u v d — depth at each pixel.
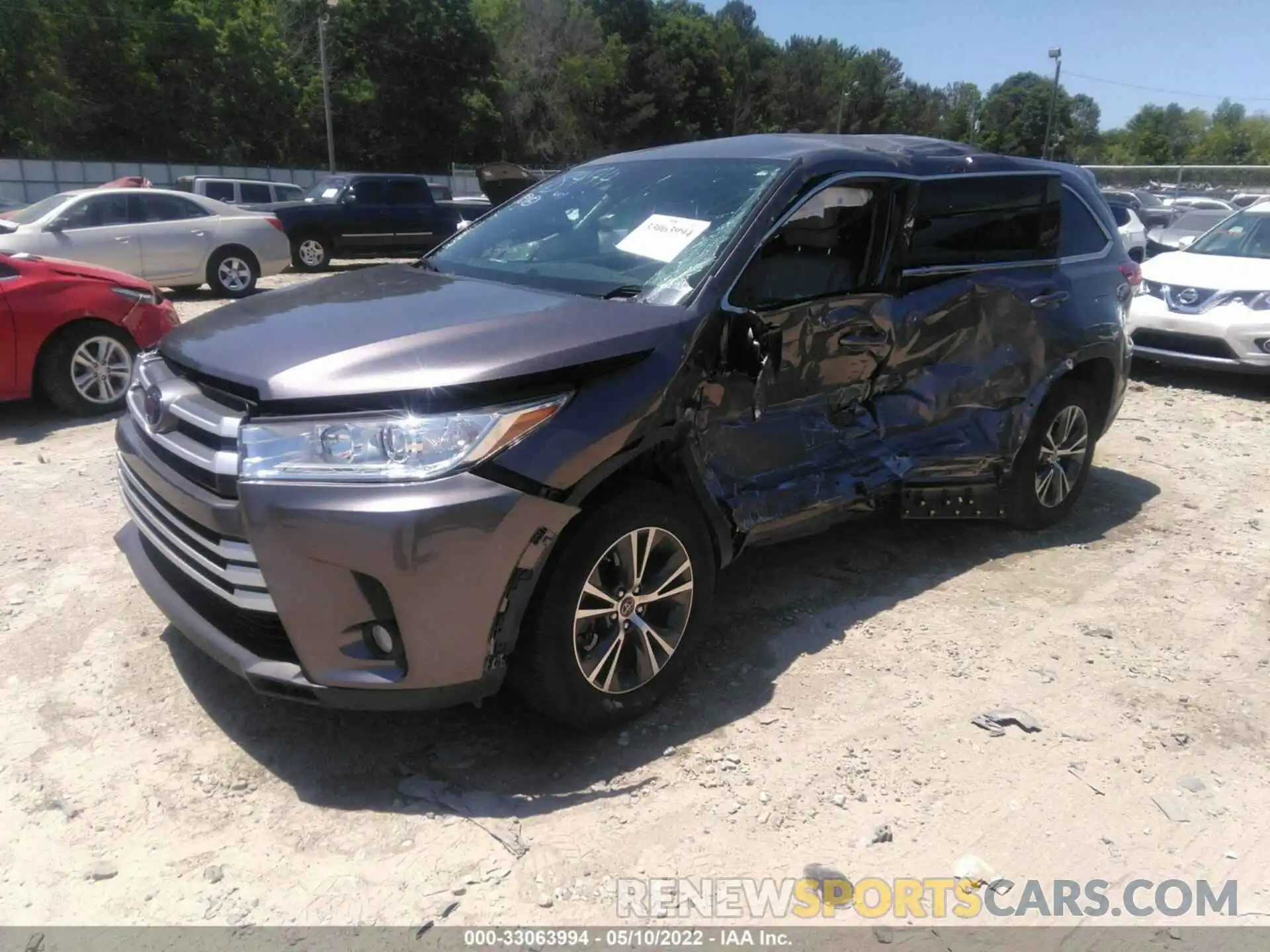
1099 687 3.75
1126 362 5.41
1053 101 47.81
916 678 3.75
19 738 3.18
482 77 53.19
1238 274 8.89
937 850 2.84
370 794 2.99
